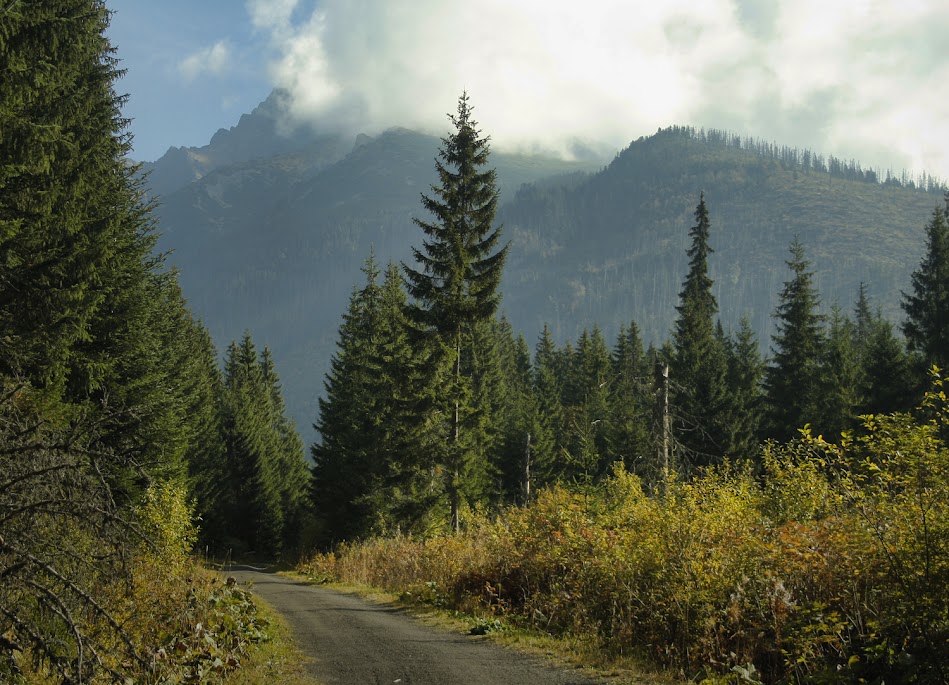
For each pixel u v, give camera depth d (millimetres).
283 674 9289
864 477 8109
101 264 19047
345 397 46250
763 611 8867
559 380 93750
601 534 12781
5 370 13461
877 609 7820
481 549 18031
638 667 9242
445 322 29516
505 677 8875
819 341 48344
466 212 30094
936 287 42406
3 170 14688
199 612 10719
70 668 5434
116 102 21969
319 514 48219
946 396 7445
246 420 63594
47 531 5660
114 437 13156
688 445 45688
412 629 12883
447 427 30500
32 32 15430
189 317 52531
